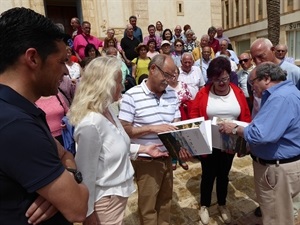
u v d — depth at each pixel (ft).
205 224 9.31
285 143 6.23
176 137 6.32
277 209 6.61
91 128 4.90
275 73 6.22
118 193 5.44
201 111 8.71
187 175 13.03
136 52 20.63
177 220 9.66
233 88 8.82
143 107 7.02
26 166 2.74
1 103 2.84
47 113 10.07
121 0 42.78
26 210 2.93
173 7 47.29
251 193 11.19
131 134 6.89
